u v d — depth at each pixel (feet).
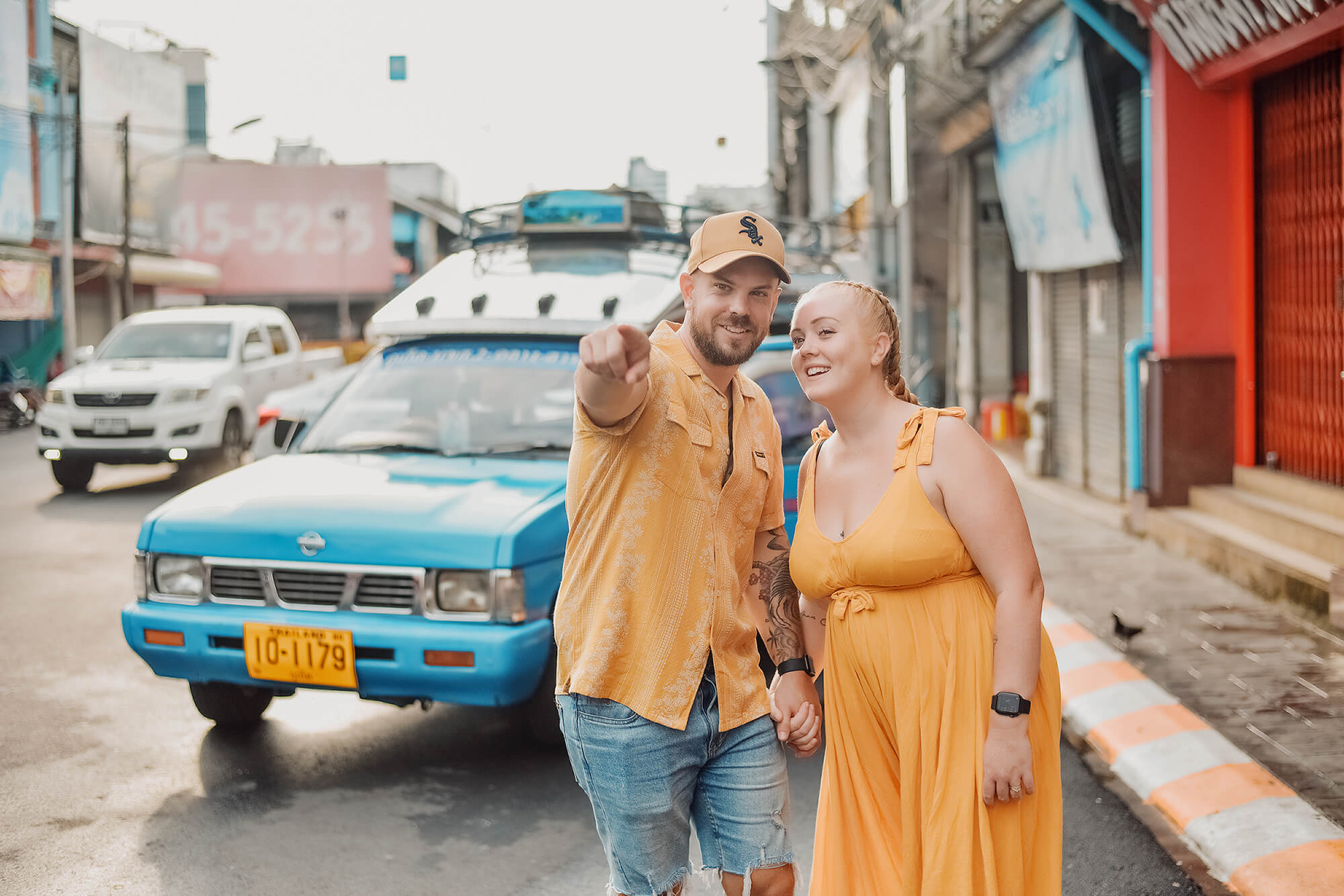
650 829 8.79
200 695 16.75
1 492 42.73
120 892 12.42
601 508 8.66
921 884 8.66
